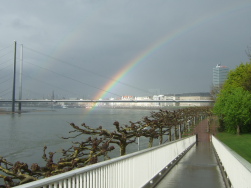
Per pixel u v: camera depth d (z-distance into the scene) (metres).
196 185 10.19
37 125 71.19
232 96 54.16
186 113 51.03
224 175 12.19
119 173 7.30
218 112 57.47
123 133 13.61
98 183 6.05
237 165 8.28
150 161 10.59
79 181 5.30
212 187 9.86
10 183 8.14
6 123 77.50
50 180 4.35
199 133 57.97
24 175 8.17
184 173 12.90
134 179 8.52
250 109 53.97
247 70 60.12
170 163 15.44
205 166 15.38
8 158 31.08
